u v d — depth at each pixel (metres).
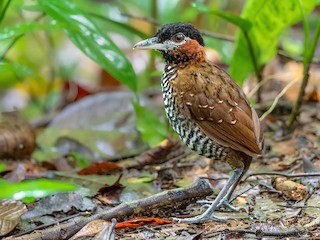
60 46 19.56
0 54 13.57
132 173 11.21
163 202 8.92
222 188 9.85
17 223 8.72
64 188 7.88
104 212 8.76
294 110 12.25
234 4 19.77
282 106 13.31
